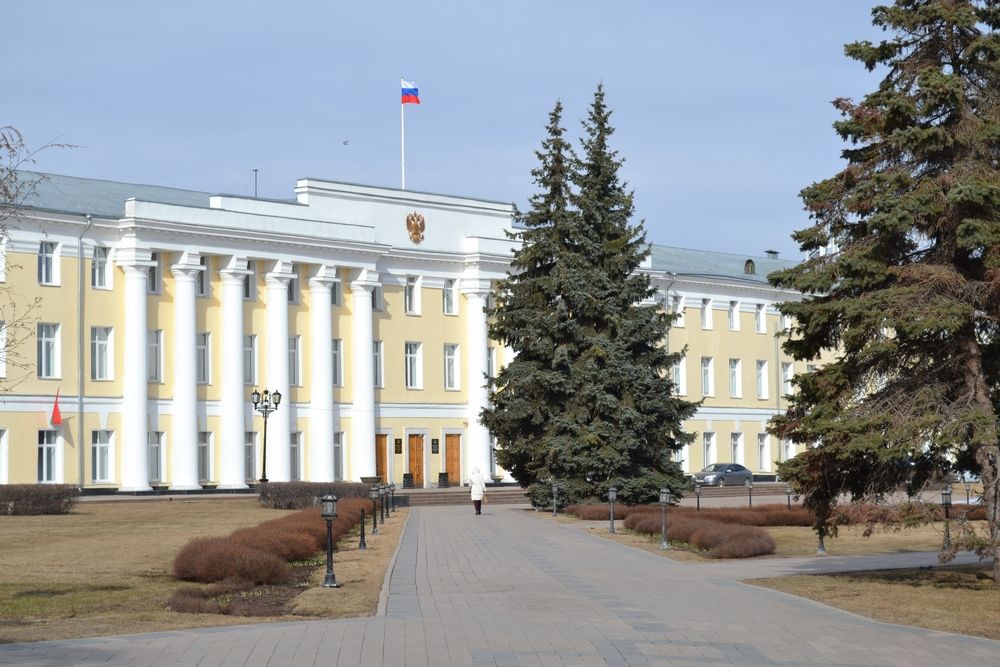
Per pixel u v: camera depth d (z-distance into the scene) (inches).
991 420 804.6
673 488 1951.3
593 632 625.9
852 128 868.6
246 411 2544.3
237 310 2511.1
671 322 2034.9
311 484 2014.0
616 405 1935.3
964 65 872.3
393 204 2797.7
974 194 802.8
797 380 886.4
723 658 549.3
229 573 880.9
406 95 2869.1
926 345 852.0
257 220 2536.9
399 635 617.0
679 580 913.5
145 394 2365.9
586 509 1792.6
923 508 853.2
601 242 2042.3
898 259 860.0
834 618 685.3
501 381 2047.2
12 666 524.1
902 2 875.4
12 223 2201.0
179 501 2119.8
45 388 2258.9
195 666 526.6
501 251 2942.9
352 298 2723.9
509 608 732.7
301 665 529.3
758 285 3508.9
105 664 530.0
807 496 903.7
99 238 2338.8
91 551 1184.2
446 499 2417.6
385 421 2783.0
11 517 1743.4
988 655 564.7
